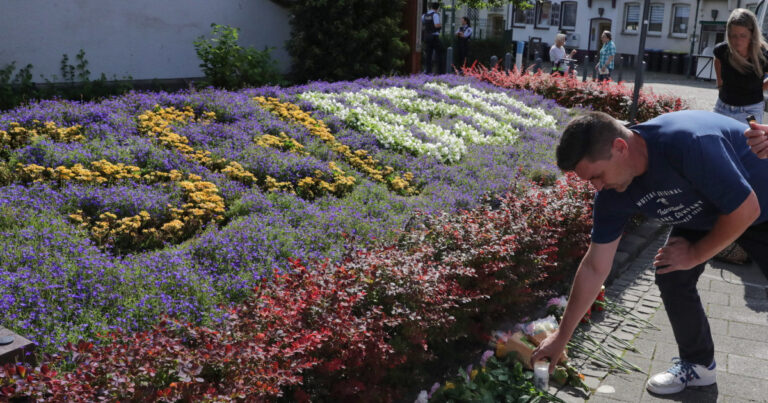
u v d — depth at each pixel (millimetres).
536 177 7105
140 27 11930
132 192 4938
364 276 3375
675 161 2623
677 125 2656
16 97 9617
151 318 3354
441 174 6840
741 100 6277
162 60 12383
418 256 3740
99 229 4375
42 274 3537
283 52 14461
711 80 28531
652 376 3869
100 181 5125
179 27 12531
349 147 7492
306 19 13273
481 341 4070
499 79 13789
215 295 3674
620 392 3680
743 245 3164
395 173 6891
